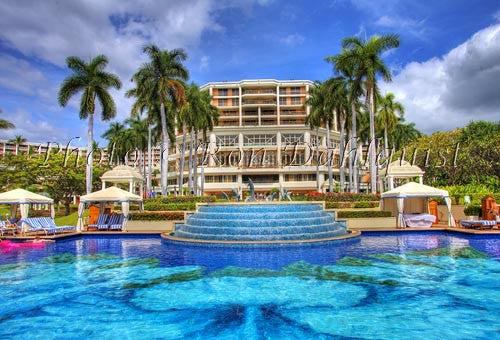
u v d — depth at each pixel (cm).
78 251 1730
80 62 3397
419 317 804
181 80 3725
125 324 789
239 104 8119
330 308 870
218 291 1020
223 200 3145
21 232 2233
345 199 2912
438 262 1358
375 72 3350
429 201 2692
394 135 5991
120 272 1270
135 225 2419
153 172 10444
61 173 4162
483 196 2505
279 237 1848
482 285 1048
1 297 992
